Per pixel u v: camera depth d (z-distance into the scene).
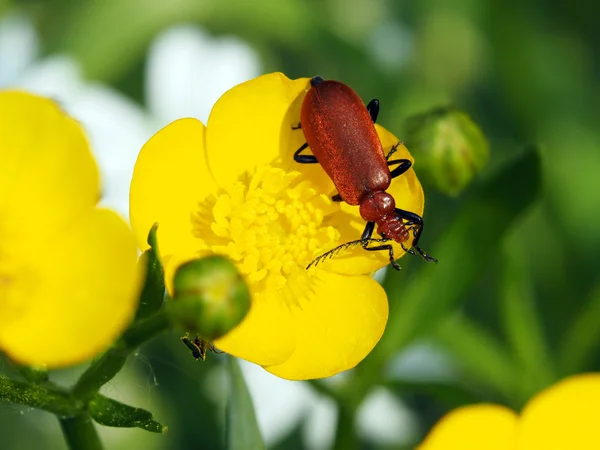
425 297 0.14
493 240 0.14
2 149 0.11
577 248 0.17
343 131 0.13
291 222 0.13
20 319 0.11
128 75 0.17
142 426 0.12
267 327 0.12
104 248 0.11
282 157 0.13
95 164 0.11
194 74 0.17
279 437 0.16
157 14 0.17
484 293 0.17
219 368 0.16
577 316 0.17
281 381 0.16
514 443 0.12
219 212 0.12
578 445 0.12
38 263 0.11
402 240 0.13
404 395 0.17
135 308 0.11
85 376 0.12
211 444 0.16
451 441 0.11
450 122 0.14
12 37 0.17
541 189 0.14
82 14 0.17
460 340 0.16
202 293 0.11
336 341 0.12
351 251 0.13
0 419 0.16
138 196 0.12
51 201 0.11
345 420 0.14
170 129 0.12
